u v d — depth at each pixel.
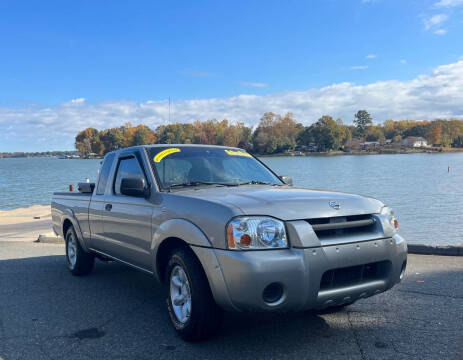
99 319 4.66
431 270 6.37
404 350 3.64
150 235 4.44
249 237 3.43
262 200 3.75
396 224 4.24
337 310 4.71
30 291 5.82
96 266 7.46
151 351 3.77
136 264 4.91
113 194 5.40
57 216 7.24
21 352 3.83
